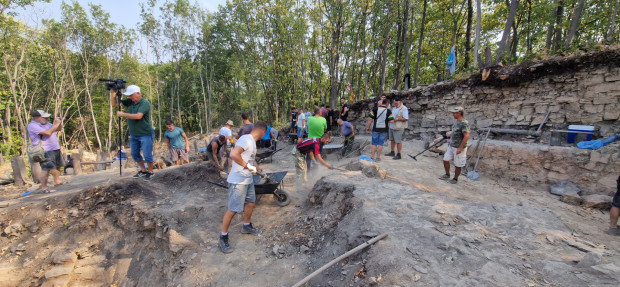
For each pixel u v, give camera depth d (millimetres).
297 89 20391
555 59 6988
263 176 4492
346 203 4066
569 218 4320
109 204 4934
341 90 22812
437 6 15641
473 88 8688
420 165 6887
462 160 5512
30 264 4344
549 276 2342
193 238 4102
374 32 16000
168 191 5406
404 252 2689
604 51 6238
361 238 3084
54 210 4996
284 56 19000
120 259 4285
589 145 5582
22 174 6484
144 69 29188
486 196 5152
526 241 2994
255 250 3777
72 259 4246
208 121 29625
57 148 5871
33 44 19625
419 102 10281
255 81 23906
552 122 7062
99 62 25188
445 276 2334
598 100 6344
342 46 18219
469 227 3264
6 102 17312
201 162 6270
